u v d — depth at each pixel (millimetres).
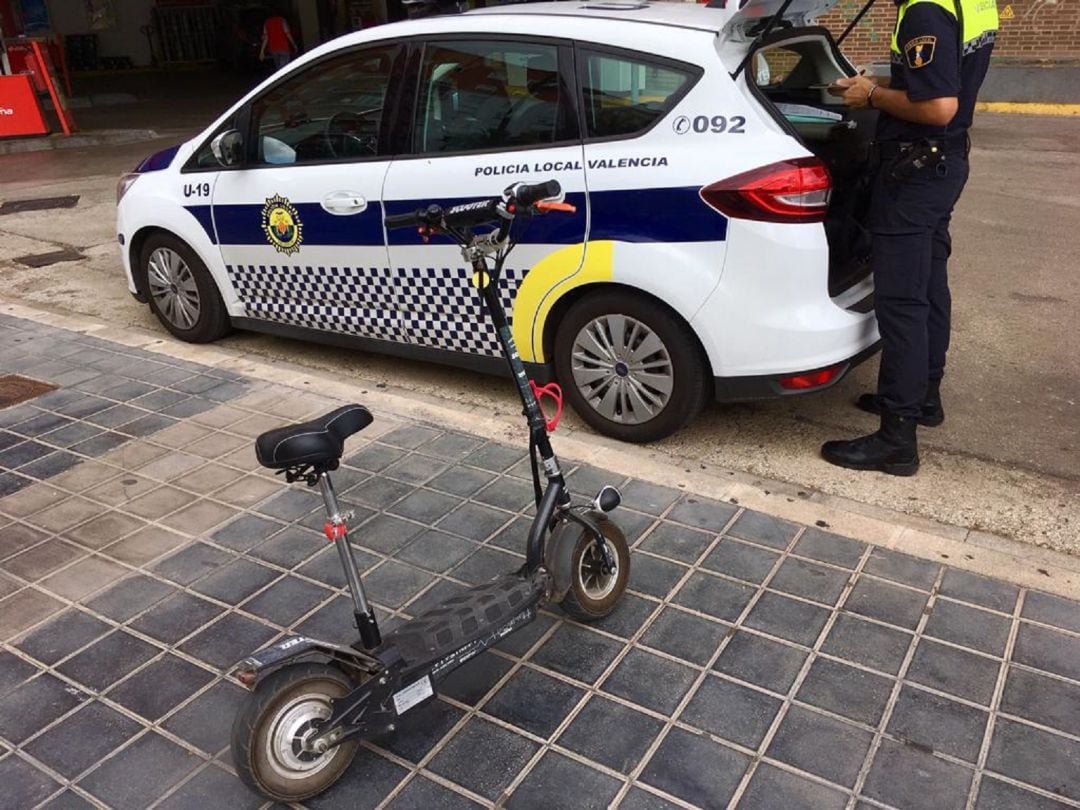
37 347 5348
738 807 2229
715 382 3705
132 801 2293
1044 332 5312
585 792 2279
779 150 3393
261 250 4695
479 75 3912
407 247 4156
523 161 3789
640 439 3982
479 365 4312
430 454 3953
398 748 2424
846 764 2348
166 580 3158
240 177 4629
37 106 12734
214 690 2652
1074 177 8977
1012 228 7352
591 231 3699
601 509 2789
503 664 2715
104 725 2537
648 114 3574
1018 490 3686
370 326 4512
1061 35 12453
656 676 2656
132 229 5195
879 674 2646
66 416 4414
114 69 22812
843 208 3936
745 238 3434
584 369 3998
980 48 3340
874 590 3010
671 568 3143
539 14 3857
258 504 3613
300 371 4953
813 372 3592
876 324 3797
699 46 3486
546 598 2662
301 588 3098
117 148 12539
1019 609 2908
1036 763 2340
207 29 23281
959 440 4117
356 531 3402
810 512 3465
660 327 3709
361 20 21391
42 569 3232
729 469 3834
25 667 2762
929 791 2266
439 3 4461
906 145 3385
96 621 2959
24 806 2283
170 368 5004
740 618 2891
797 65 4500
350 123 4277
